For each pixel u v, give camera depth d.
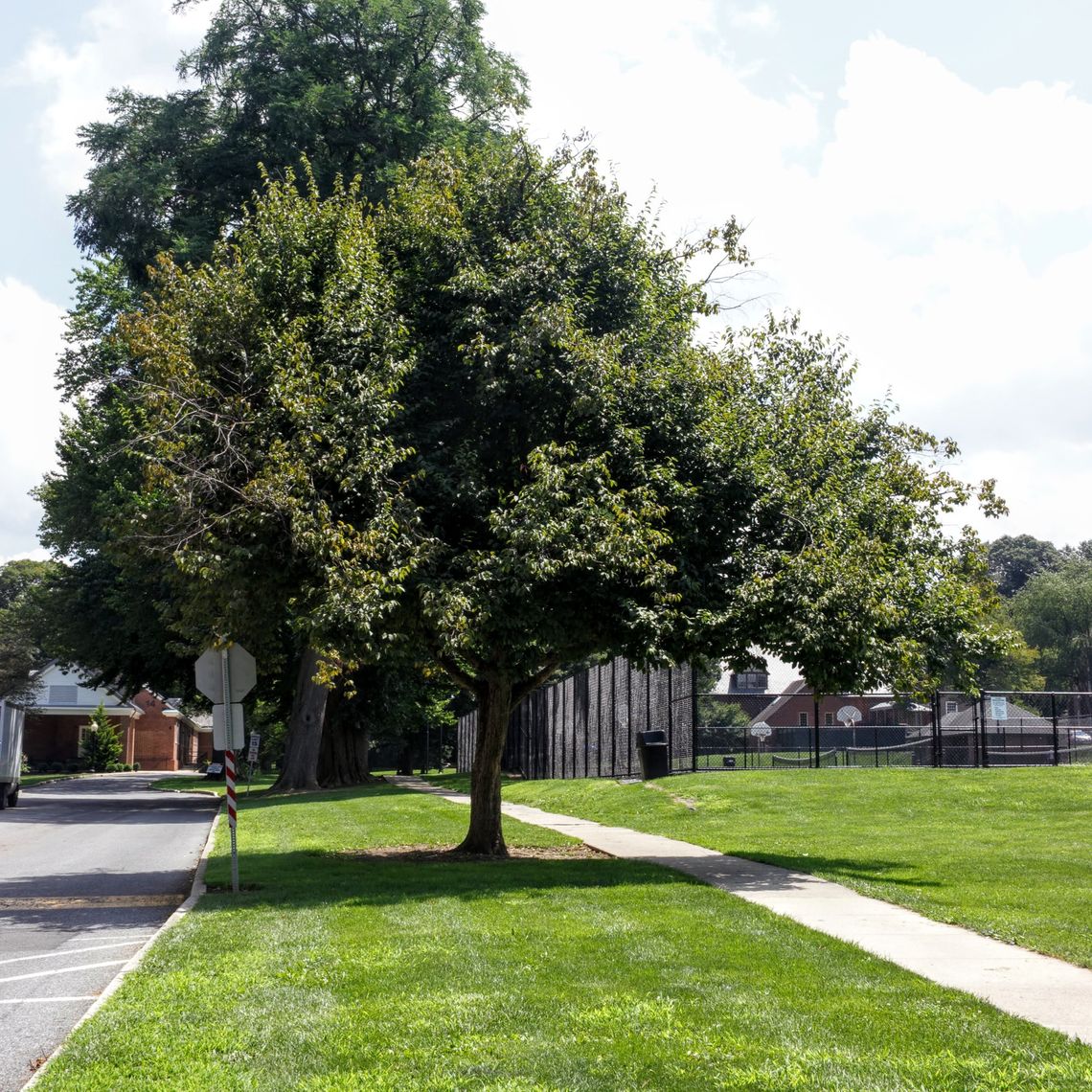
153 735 110.19
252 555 15.47
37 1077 6.38
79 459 39.94
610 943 10.23
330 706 51.97
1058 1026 7.47
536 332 16.81
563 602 16.47
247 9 38.62
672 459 17.08
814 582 15.95
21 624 72.88
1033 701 62.53
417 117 38.19
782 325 20.22
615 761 38.47
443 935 10.71
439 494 17.20
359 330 16.53
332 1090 6.00
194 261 35.44
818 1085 6.03
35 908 14.52
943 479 19.28
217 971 9.19
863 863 16.91
